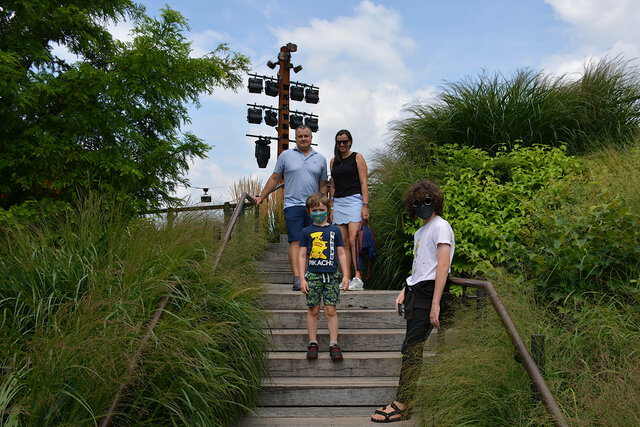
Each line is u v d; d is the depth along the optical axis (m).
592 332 3.02
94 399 2.02
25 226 3.55
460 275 5.10
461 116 7.13
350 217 5.05
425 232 3.07
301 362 3.67
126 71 6.68
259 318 3.63
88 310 2.25
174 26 6.91
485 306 3.22
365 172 5.09
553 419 1.81
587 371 2.62
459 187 5.36
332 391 3.38
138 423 2.24
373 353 3.92
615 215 3.64
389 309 4.69
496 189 5.14
